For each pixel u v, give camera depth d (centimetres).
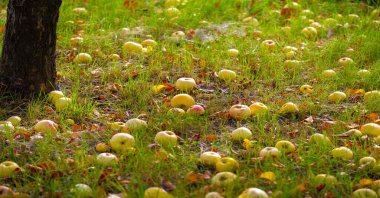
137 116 366
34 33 372
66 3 512
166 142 336
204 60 430
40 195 302
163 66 424
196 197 297
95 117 366
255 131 354
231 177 306
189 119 356
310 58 440
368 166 322
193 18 498
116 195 300
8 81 377
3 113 365
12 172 313
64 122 358
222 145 339
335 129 354
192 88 394
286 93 394
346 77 411
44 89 380
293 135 350
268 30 487
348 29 486
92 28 476
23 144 332
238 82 405
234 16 519
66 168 316
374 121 361
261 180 309
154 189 297
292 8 517
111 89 393
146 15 508
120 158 325
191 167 320
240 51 444
